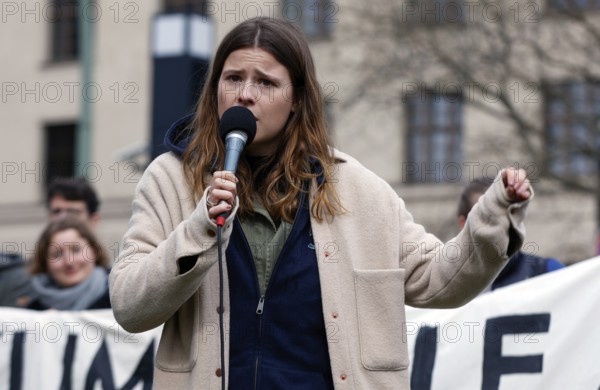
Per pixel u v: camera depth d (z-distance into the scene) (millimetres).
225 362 8031
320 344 8211
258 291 8219
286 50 8586
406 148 60500
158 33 23094
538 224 55906
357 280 8328
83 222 16125
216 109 8734
